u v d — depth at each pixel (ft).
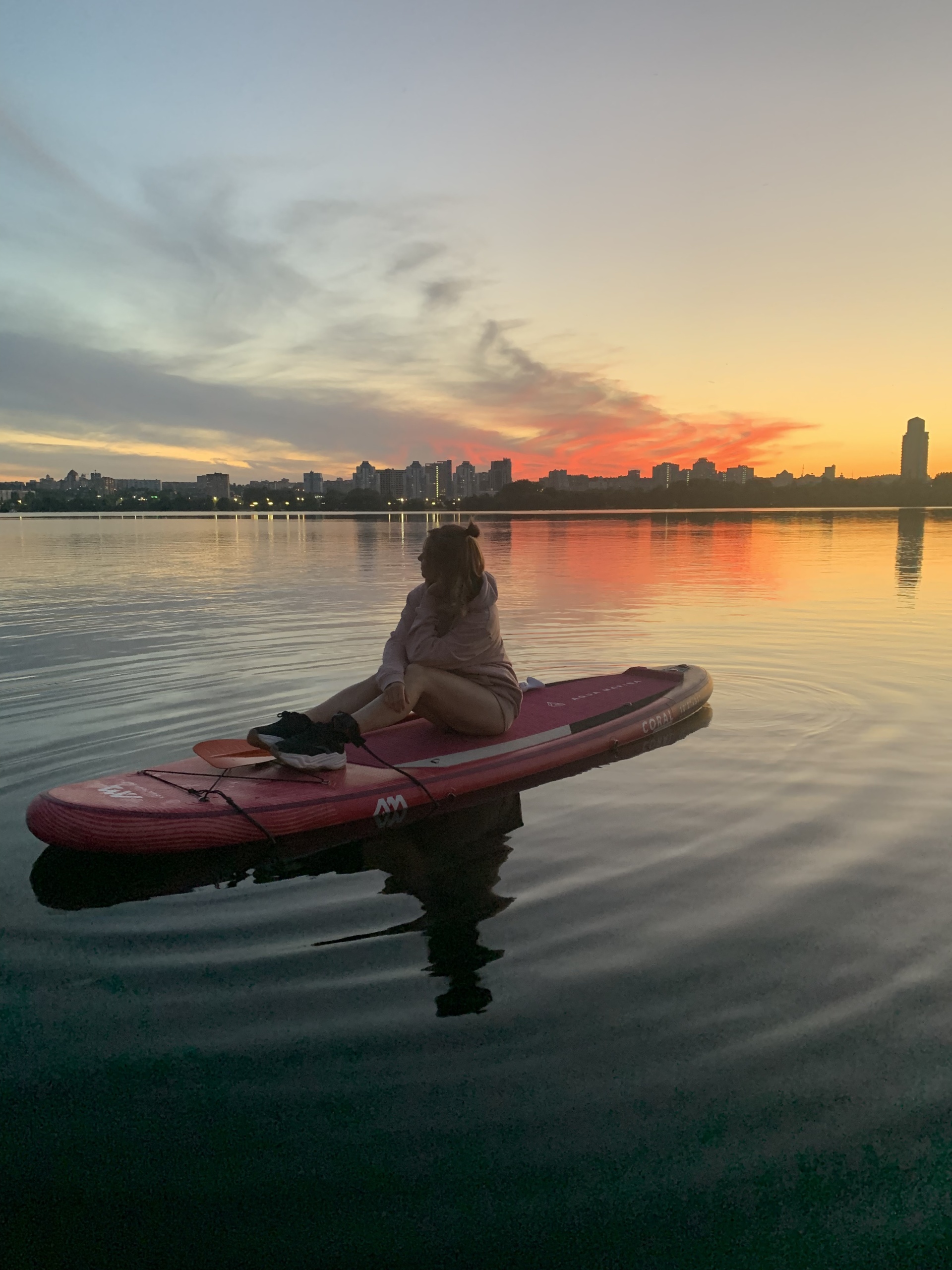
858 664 19.61
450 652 12.68
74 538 94.79
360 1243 4.58
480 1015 6.49
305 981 7.03
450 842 10.21
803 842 9.87
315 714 12.64
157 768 11.79
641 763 13.05
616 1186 4.92
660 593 33.17
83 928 8.08
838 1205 4.79
